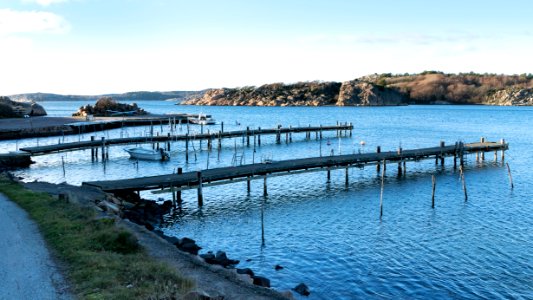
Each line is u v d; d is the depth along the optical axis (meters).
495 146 69.12
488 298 23.41
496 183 52.84
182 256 23.52
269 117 197.88
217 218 38.84
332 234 34.16
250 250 30.94
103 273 17.95
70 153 82.75
